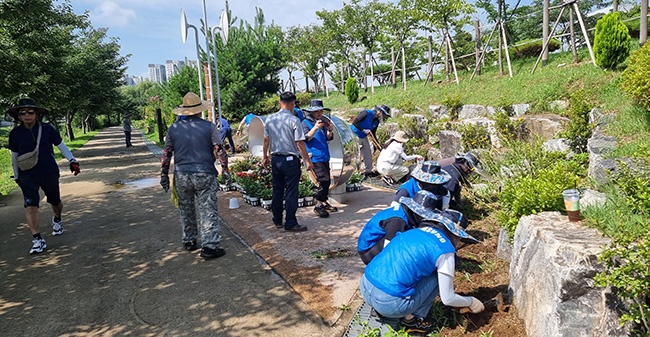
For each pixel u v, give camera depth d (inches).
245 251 205.6
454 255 120.5
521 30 661.9
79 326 143.8
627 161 166.7
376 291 122.3
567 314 101.6
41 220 277.7
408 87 601.9
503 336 120.4
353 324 135.5
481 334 122.1
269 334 135.0
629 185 128.8
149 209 296.7
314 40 1058.7
